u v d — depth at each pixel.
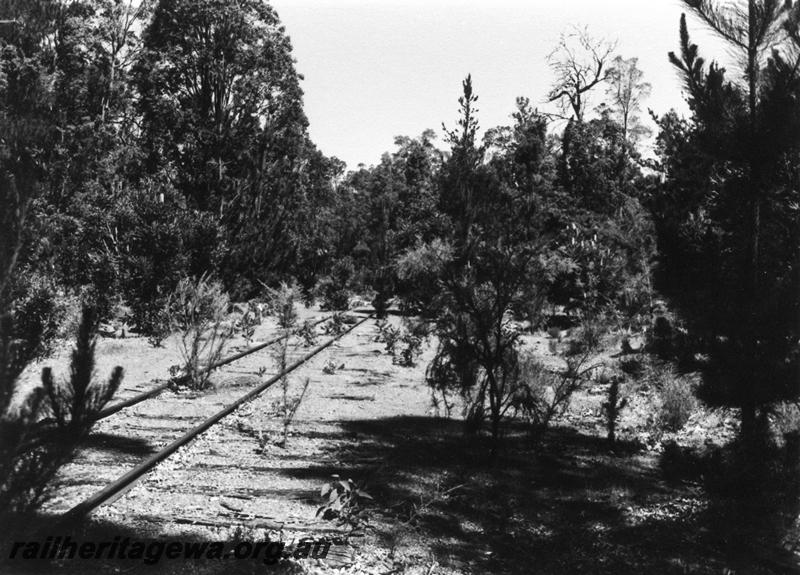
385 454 9.11
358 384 15.05
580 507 7.80
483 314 9.99
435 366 10.50
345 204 76.50
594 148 38.78
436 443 10.15
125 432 9.21
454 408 13.12
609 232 26.64
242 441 9.23
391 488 7.55
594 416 12.98
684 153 8.45
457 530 6.60
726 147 7.70
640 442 11.19
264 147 37.41
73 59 31.59
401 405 13.11
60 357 13.68
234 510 6.33
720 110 7.74
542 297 10.16
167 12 39.38
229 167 37.41
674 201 8.35
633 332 21.81
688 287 7.64
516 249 9.91
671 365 7.99
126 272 23.42
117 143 34.53
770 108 7.40
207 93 39.91
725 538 6.88
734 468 6.85
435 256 9.91
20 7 19.47
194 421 10.26
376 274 32.50
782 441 7.55
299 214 40.94
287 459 8.47
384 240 32.47
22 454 4.54
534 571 5.76
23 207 4.55
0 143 4.79
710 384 7.25
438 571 5.49
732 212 8.03
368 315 36.25
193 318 15.27
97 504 6.07
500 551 6.20
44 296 13.26
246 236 33.22
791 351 7.01
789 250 7.73
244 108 39.25
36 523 4.69
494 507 7.41
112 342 18.80
